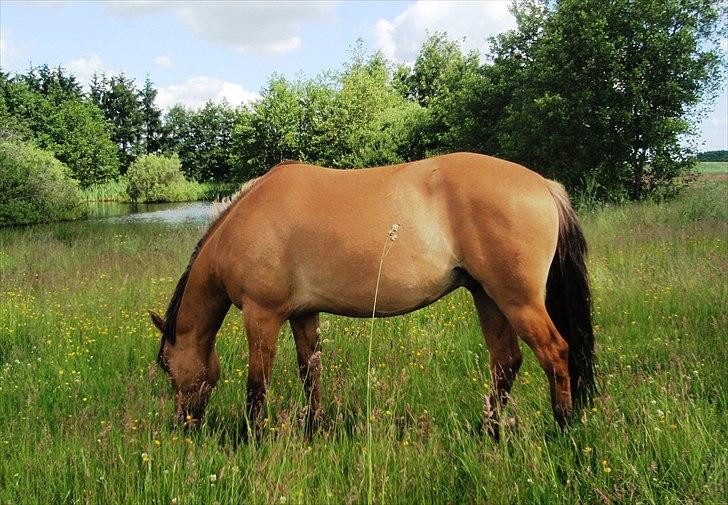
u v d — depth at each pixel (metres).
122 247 14.02
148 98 85.50
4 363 5.14
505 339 3.68
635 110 18.72
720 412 3.43
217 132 82.94
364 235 3.39
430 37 59.88
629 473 2.69
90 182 61.69
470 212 3.33
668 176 18.97
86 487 2.81
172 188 56.22
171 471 2.88
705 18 18.34
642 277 6.64
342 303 3.56
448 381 4.22
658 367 3.75
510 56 26.19
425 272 3.38
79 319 6.39
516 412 3.22
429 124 35.53
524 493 2.65
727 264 6.70
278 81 50.91
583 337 3.46
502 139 22.69
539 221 3.31
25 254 11.74
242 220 3.69
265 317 3.65
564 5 19.53
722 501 2.45
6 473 3.04
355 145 44.44
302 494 2.56
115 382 4.49
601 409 3.29
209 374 4.06
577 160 19.72
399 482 2.73
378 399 3.74
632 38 18.44
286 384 4.43
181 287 4.11
